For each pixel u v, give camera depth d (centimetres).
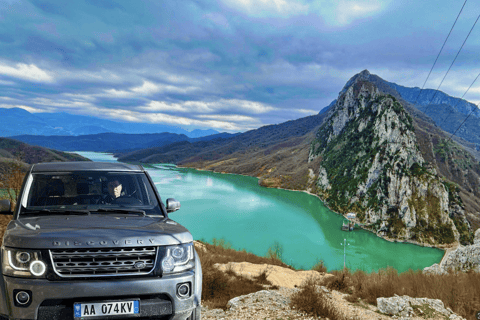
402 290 940
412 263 10300
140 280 281
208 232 12006
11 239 281
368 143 19125
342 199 17425
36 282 262
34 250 271
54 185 384
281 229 13162
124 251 287
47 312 262
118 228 311
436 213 13438
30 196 370
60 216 347
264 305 649
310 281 923
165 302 289
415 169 15238
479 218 13600
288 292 883
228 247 2966
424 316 679
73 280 270
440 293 860
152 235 305
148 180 434
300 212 16550
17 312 260
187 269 312
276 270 1634
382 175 15875
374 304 815
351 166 19050
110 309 273
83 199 380
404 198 14200
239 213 15738
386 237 13112
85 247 276
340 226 14288
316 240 11981
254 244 10800
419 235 12838
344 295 916
